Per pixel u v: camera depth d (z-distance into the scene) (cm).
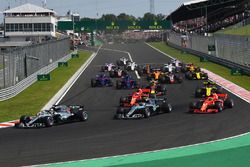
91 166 2361
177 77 6056
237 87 5491
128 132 3172
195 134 3061
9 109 4491
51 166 2375
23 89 5856
